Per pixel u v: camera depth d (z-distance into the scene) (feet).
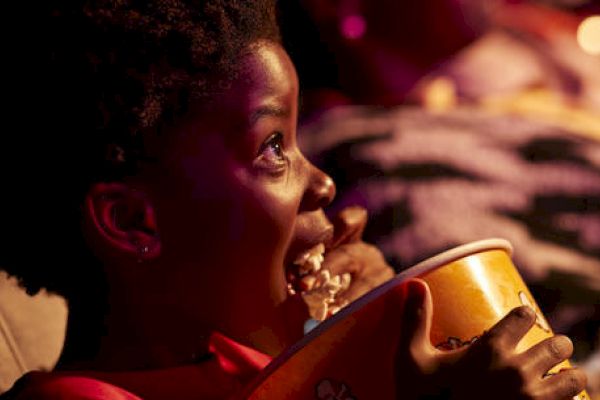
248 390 2.76
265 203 3.08
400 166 6.67
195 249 3.07
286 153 3.18
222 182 3.03
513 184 6.64
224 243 3.07
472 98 8.37
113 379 3.10
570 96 8.42
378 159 6.68
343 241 3.92
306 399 2.71
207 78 2.98
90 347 3.25
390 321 2.72
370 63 8.36
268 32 3.12
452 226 6.30
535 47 8.78
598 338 5.98
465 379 2.66
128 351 3.18
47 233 3.14
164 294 3.12
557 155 6.91
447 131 7.06
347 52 8.31
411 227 6.29
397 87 8.40
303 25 8.29
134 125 2.95
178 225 3.04
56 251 3.17
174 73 2.96
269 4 3.13
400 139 6.95
